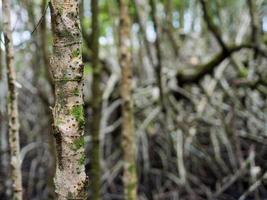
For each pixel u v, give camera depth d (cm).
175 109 278
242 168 242
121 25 171
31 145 276
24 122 306
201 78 286
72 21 72
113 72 286
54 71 73
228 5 353
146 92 286
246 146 278
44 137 283
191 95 289
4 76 226
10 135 128
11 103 126
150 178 266
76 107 74
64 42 72
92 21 185
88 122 292
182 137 270
